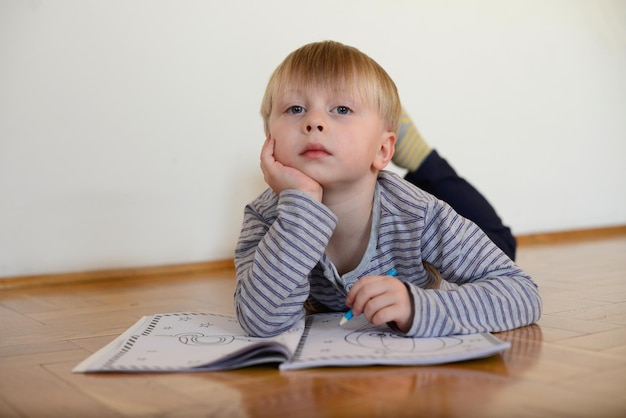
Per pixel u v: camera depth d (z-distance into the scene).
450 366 0.70
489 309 0.85
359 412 0.56
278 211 0.83
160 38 1.83
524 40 2.68
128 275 1.78
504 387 0.62
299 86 0.87
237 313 0.86
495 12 2.58
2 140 1.63
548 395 0.60
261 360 0.70
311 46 0.93
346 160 0.86
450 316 0.82
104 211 1.78
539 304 0.92
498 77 2.61
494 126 2.61
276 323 0.84
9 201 1.65
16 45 1.63
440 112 2.45
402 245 0.93
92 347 0.86
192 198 1.92
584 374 0.67
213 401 0.60
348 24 2.21
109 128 1.77
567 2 2.82
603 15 2.96
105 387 0.65
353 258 0.97
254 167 2.02
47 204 1.70
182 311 1.19
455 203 1.40
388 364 0.71
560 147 2.82
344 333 0.85
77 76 1.72
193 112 1.90
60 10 1.68
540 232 2.76
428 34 2.40
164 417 0.56
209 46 1.92
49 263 1.70
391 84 0.96
